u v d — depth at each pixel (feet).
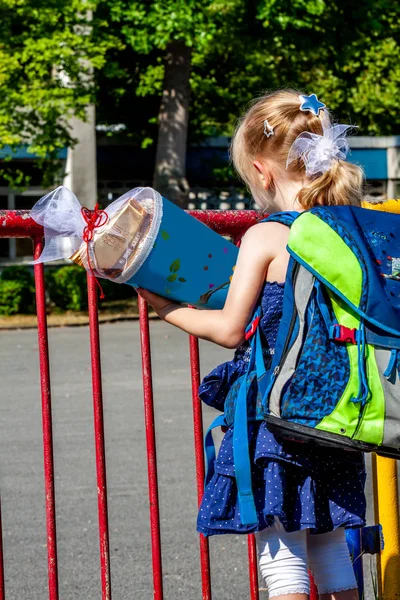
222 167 77.36
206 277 7.91
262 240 7.63
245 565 14.55
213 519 7.72
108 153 75.92
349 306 7.12
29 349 45.27
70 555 15.14
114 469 20.70
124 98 75.00
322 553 8.03
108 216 7.71
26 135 65.21
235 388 7.79
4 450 22.79
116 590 13.51
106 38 60.03
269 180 7.91
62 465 21.17
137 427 25.43
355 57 77.92
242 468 7.38
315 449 7.46
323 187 7.59
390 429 6.93
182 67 67.21
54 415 27.45
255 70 77.66
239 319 7.60
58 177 69.62
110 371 36.78
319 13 59.62
